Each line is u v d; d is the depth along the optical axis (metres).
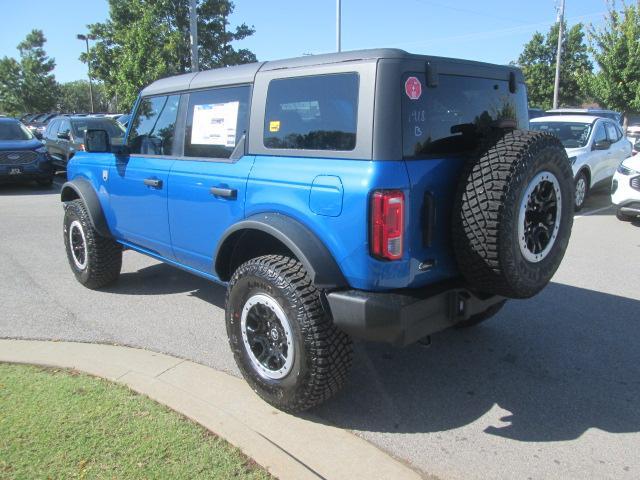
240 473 2.71
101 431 3.02
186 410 3.27
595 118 11.14
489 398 3.60
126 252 7.26
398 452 3.03
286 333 3.16
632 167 8.59
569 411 3.44
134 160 4.71
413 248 2.98
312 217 3.09
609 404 3.52
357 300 2.92
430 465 2.92
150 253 4.84
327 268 3.01
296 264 3.19
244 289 3.36
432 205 3.01
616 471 2.88
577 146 10.48
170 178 4.22
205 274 4.21
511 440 3.14
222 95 3.85
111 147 4.84
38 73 51.06
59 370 3.81
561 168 3.13
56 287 5.80
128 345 4.32
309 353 3.07
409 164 2.93
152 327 4.70
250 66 3.68
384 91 2.88
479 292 3.33
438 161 3.05
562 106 42.19
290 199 3.20
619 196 8.75
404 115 2.93
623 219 9.10
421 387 3.74
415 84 3.00
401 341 2.97
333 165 3.01
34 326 4.70
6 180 12.89
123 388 3.53
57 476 2.64
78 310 5.11
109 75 28.73
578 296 5.48
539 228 3.12
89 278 5.55
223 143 3.81
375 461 2.92
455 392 3.67
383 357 4.18
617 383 3.78
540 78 41.31
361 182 2.85
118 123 15.44
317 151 3.12
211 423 3.13
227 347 4.30
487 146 3.02
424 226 3.01
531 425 3.29
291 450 3.00
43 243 7.79
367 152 2.88
